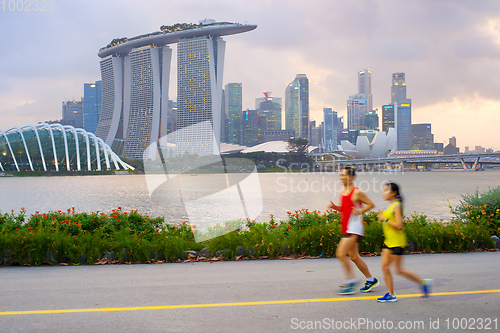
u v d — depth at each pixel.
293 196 56.47
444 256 8.74
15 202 52.28
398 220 5.32
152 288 5.97
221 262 8.09
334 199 49.94
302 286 6.09
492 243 9.55
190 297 5.48
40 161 147.25
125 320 4.56
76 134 155.25
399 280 6.52
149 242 8.38
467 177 158.62
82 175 155.00
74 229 9.24
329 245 8.61
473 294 5.68
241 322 4.52
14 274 7.00
